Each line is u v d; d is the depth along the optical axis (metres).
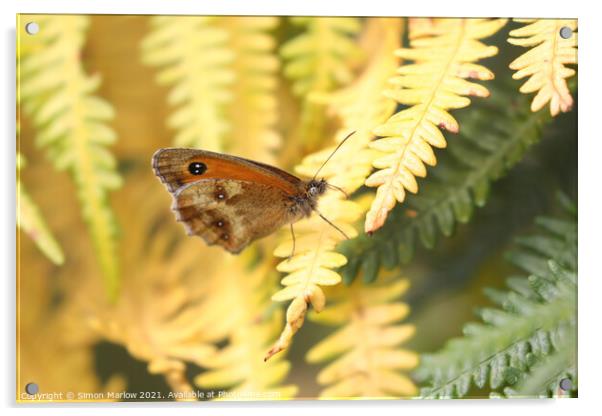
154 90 0.29
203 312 0.28
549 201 0.28
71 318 0.28
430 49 0.26
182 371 0.27
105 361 0.28
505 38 0.28
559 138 0.28
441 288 0.28
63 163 0.28
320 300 0.25
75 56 0.28
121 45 0.29
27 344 0.28
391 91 0.26
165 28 0.28
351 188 0.26
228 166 0.27
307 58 0.28
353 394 0.27
